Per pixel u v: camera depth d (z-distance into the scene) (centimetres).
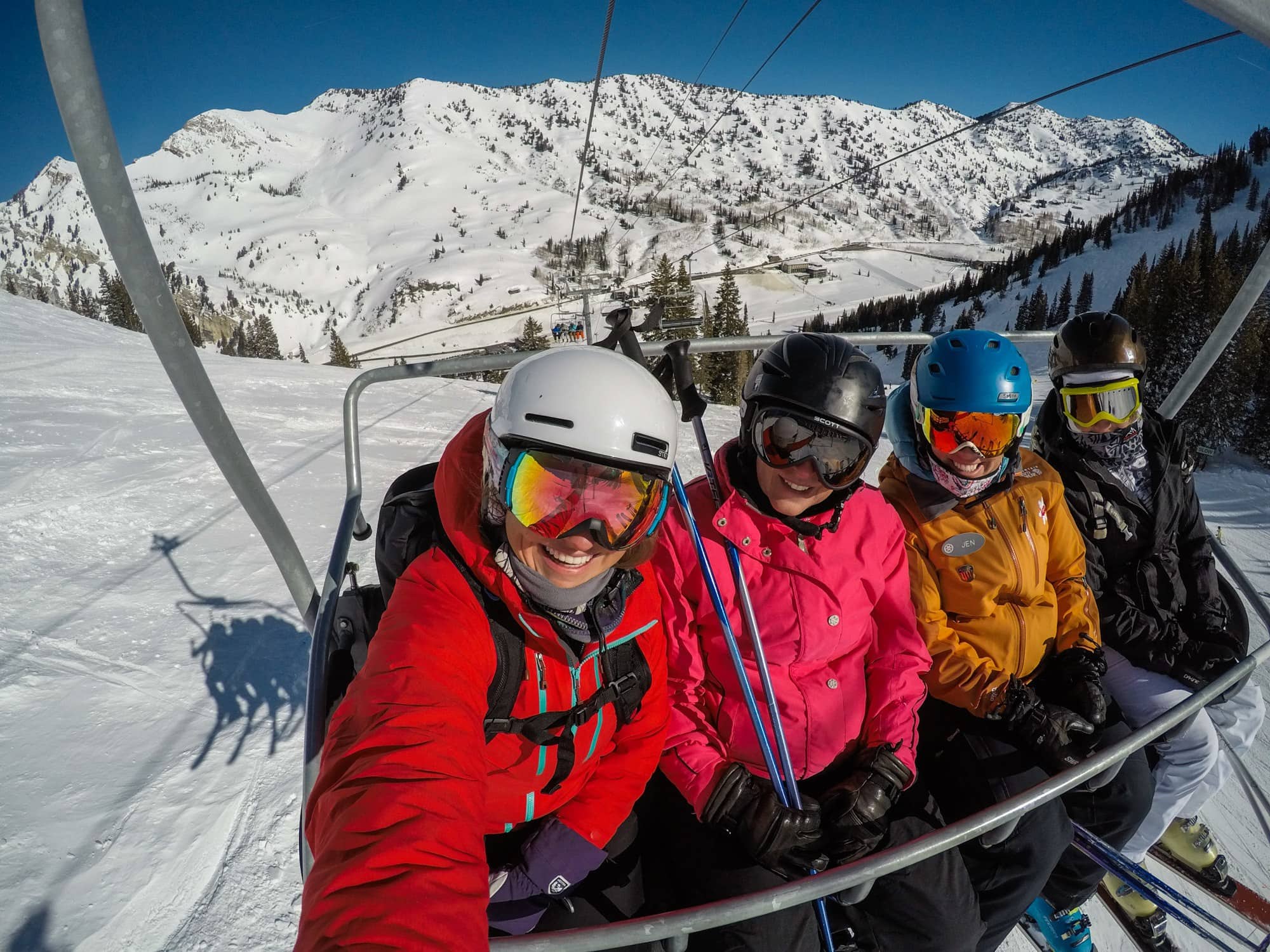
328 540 560
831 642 173
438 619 117
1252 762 458
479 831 99
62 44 74
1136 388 238
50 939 239
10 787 296
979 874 188
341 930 82
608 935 101
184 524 555
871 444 162
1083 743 195
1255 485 2016
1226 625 236
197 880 266
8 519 519
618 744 149
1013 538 202
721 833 164
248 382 1110
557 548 120
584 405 115
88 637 405
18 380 872
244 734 342
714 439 1156
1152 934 251
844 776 178
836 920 179
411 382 1316
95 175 83
